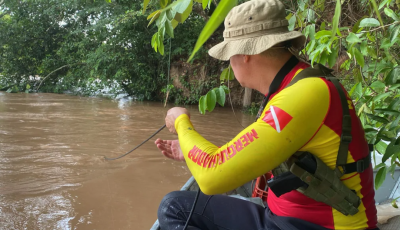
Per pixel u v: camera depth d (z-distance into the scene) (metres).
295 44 1.30
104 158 5.14
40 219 3.22
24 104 10.27
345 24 3.15
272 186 1.20
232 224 1.47
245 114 10.95
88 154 5.28
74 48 14.34
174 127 1.48
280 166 1.22
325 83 1.12
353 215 1.17
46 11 13.65
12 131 6.47
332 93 1.11
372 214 1.22
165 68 13.09
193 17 12.66
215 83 12.54
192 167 1.27
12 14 14.17
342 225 1.18
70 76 14.10
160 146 1.53
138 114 9.54
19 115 8.23
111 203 3.65
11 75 14.30
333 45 2.08
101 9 13.05
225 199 1.56
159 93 13.44
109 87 13.40
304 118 1.07
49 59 14.20
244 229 1.45
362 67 2.09
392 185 2.80
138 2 12.61
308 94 1.08
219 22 0.43
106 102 11.99
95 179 4.28
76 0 13.35
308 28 2.07
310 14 2.26
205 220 1.52
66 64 14.38
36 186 3.96
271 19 1.20
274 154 1.10
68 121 7.81
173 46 12.84
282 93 1.13
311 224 1.21
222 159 1.17
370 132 1.94
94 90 13.69
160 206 1.62
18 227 3.05
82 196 3.78
